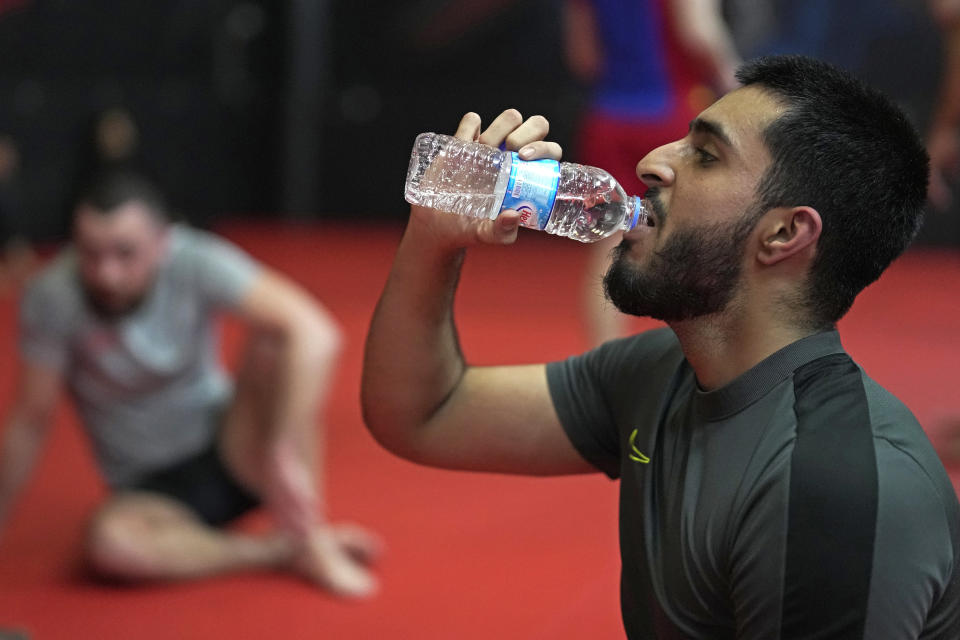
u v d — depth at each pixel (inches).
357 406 283.1
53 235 537.6
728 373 81.7
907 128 80.2
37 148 530.3
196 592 180.5
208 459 188.1
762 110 78.1
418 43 599.8
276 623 169.6
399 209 621.3
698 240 78.8
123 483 190.1
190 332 180.4
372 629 167.9
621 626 168.6
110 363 178.4
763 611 72.7
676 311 81.0
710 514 77.2
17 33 519.5
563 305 418.9
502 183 87.1
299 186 626.2
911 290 441.4
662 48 268.7
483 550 197.0
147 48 571.8
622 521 88.7
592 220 98.0
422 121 608.4
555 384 97.6
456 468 100.0
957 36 247.8
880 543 69.7
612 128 277.9
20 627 166.6
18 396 175.2
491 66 587.5
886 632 70.1
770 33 528.7
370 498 221.0
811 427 74.5
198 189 604.1
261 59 619.5
